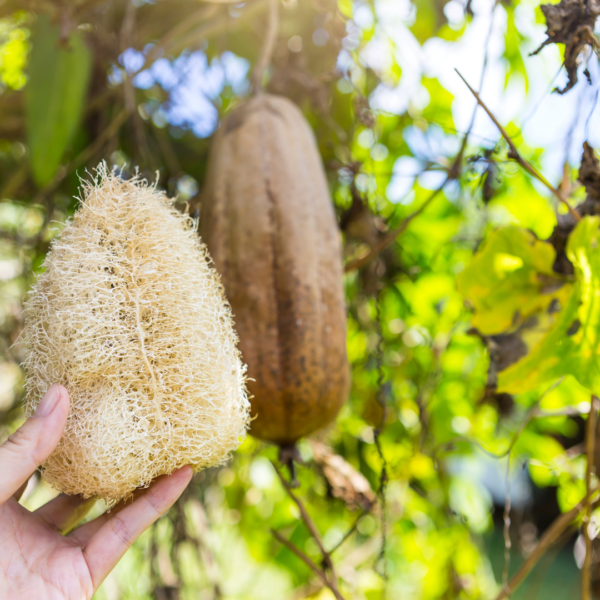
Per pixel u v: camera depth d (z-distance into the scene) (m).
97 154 0.58
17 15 0.63
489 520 0.73
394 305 0.66
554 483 0.64
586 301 0.38
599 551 0.49
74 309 0.33
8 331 0.61
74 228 0.35
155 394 0.34
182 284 0.35
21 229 0.64
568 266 0.43
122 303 0.34
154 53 0.53
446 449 0.58
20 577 0.34
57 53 0.50
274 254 0.41
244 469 0.67
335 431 0.63
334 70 0.54
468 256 0.64
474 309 0.44
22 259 0.63
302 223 0.42
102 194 0.35
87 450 0.33
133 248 0.35
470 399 0.67
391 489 0.66
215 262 0.42
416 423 0.65
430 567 0.65
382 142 0.62
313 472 0.58
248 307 0.41
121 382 0.34
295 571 0.65
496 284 0.44
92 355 0.33
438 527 0.66
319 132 0.59
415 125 0.61
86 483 0.33
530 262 0.43
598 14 0.35
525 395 0.63
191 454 0.34
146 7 0.61
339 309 0.43
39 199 0.57
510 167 0.47
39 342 0.34
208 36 0.60
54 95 0.50
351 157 0.54
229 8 0.53
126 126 0.61
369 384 0.60
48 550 0.35
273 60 0.60
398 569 0.71
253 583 0.73
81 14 0.50
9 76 0.66
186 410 0.34
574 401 0.60
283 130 0.44
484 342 0.43
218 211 0.42
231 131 0.44
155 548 0.53
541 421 0.65
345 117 0.59
